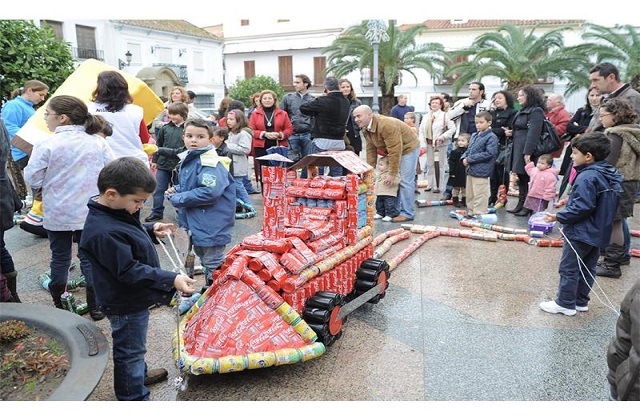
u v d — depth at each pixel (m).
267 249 3.23
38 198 5.57
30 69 9.49
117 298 2.52
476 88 7.94
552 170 6.66
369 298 3.80
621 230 4.72
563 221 3.73
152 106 6.39
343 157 3.94
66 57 10.27
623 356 2.05
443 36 31.05
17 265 5.05
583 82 21.64
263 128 8.37
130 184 2.41
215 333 2.92
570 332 3.65
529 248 5.76
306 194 3.83
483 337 3.57
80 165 3.59
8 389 2.16
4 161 3.78
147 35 27.95
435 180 9.52
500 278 4.77
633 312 1.83
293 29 37.72
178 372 3.10
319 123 6.93
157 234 3.01
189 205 3.71
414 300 4.24
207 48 32.44
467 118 8.10
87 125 3.68
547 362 3.23
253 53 39.12
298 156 8.81
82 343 2.31
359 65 23.42
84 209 3.63
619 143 4.61
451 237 6.26
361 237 3.94
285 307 3.06
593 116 5.84
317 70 37.88
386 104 24.55
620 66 21.61
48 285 4.02
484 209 6.99
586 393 2.89
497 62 23.14
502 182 8.02
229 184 3.89
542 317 3.91
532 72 21.22
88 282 3.75
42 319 2.56
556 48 24.50
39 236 6.04
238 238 6.07
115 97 4.66
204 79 32.66
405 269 5.05
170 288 2.50
